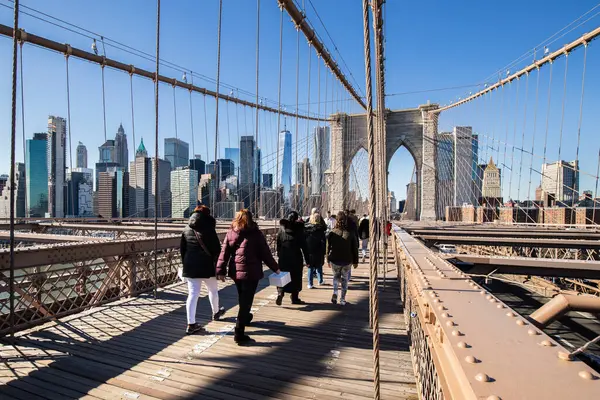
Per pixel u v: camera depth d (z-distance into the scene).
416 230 10.73
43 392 2.67
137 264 5.53
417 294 2.05
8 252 3.54
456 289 1.75
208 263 3.96
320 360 3.27
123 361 3.21
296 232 5.20
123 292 5.29
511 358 0.88
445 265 2.55
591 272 4.36
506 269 4.51
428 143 43.00
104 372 3.00
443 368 1.05
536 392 0.70
